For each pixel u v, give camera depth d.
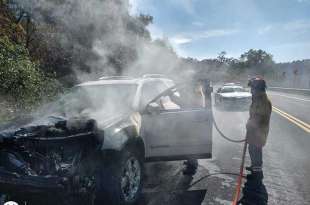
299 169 6.59
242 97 20.09
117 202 4.38
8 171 3.91
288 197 5.06
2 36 11.60
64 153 4.14
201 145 5.71
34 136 4.14
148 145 5.27
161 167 6.82
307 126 12.05
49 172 3.98
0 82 8.82
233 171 6.49
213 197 5.09
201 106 6.02
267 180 5.90
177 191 5.38
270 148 8.58
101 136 4.21
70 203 4.13
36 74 10.41
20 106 8.77
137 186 4.89
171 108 6.12
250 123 6.18
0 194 4.00
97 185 4.35
